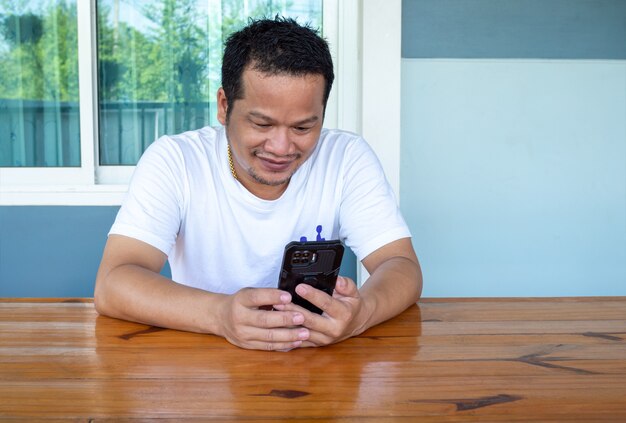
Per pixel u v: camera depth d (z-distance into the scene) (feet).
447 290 8.70
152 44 8.61
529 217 8.68
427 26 8.29
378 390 2.84
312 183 5.00
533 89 8.50
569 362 3.21
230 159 4.80
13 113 8.64
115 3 8.50
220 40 8.65
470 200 8.60
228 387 2.86
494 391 2.83
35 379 2.94
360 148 5.20
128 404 2.67
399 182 8.20
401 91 8.37
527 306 4.31
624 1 8.48
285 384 2.90
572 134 8.61
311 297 3.40
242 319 3.38
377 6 7.95
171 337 3.60
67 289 8.47
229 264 4.99
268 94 3.78
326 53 3.91
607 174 8.71
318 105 3.91
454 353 3.34
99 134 8.70
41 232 8.38
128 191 4.64
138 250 4.38
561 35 8.46
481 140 8.52
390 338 3.61
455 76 8.39
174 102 8.73
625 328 3.80
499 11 8.34
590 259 8.82
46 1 8.46
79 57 8.41
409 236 4.91
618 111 8.63
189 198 4.80
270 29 3.84
